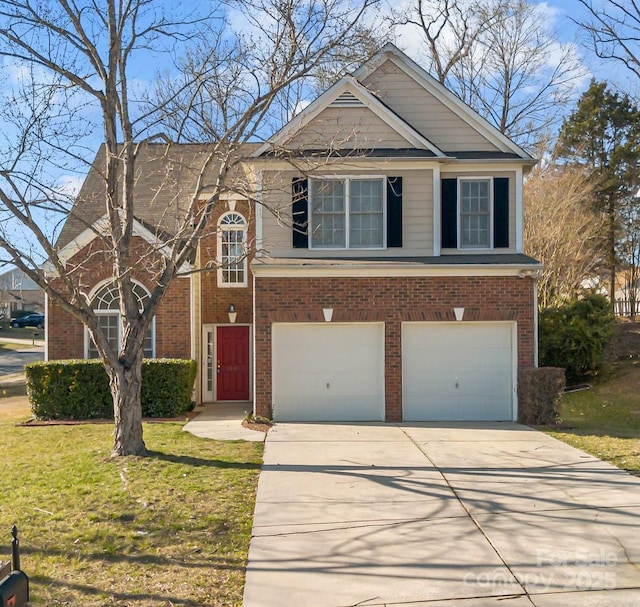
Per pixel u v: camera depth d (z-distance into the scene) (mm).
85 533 7074
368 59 12312
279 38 11961
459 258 15266
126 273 10570
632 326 28766
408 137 15508
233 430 13531
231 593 5703
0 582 4516
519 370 14633
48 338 17109
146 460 10289
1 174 9570
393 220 15422
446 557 6414
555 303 25125
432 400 14836
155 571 6152
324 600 5559
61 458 10742
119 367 10656
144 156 19344
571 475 9492
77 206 12039
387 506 8070
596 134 36781
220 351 19125
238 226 18797
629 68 13766
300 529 7270
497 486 8930
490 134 16188
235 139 11578
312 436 12766
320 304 14664
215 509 7910
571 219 28672
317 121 15422
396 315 14703
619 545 6680
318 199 15438
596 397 18797
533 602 5441
